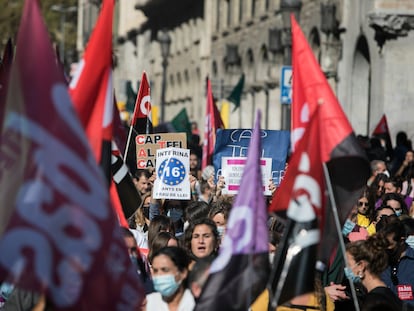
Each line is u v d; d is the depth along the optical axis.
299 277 14.41
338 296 18.69
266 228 14.23
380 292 16.28
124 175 19.05
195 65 102.00
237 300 14.13
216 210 22.16
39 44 12.34
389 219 21.97
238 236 14.13
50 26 164.25
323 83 15.38
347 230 23.19
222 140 26.78
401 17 53.84
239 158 26.72
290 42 46.53
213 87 61.59
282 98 43.38
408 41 54.75
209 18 96.00
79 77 14.67
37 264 12.12
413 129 54.91
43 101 12.26
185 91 106.94
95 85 14.73
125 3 135.00
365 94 58.78
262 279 14.41
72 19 166.25
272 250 18.12
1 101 14.01
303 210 14.34
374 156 41.03
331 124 15.34
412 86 54.91
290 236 14.39
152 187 27.41
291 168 14.38
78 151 12.24
